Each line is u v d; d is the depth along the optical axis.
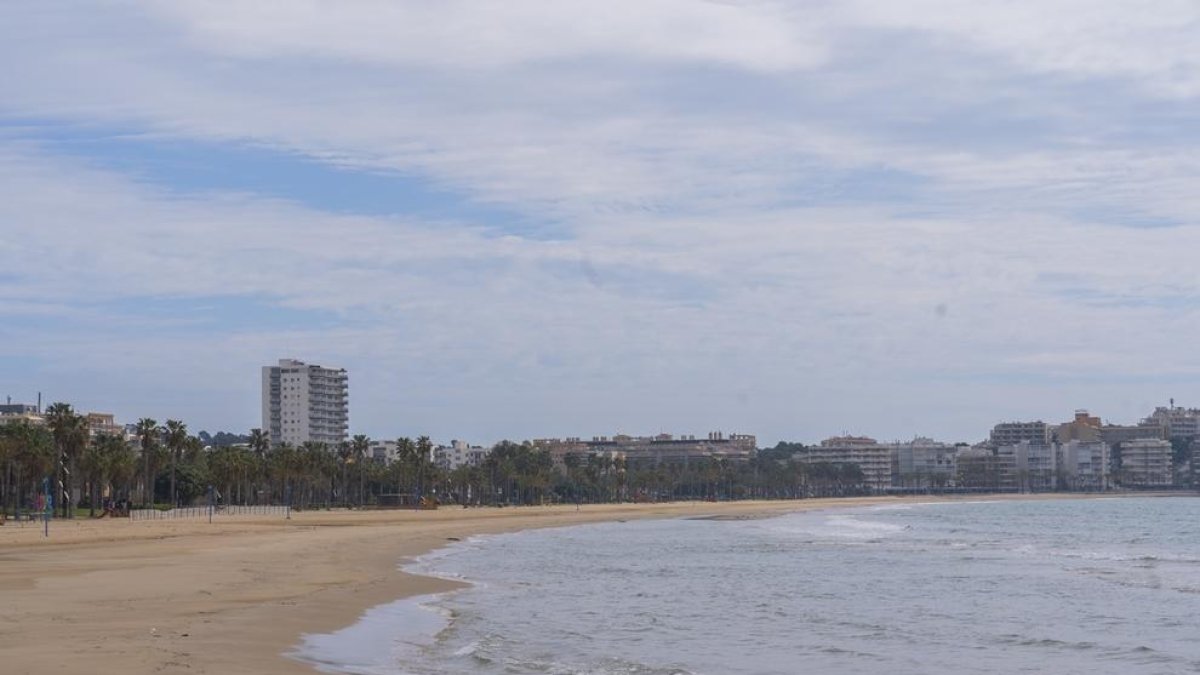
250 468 184.38
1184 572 61.69
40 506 132.00
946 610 42.94
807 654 31.75
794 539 103.44
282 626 33.00
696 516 189.50
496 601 43.62
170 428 162.12
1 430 133.62
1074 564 68.62
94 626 30.88
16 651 25.44
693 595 47.84
